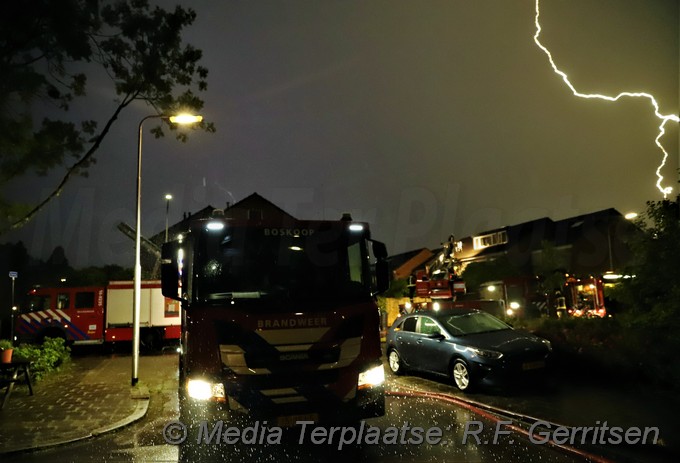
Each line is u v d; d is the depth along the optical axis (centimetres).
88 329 2278
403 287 3794
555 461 634
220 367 631
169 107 1444
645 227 1069
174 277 710
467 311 1253
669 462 611
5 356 1114
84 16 1254
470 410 914
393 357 1338
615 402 898
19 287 3241
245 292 695
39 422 866
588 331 1248
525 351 1045
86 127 1323
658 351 993
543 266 3141
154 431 832
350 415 650
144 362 1795
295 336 648
